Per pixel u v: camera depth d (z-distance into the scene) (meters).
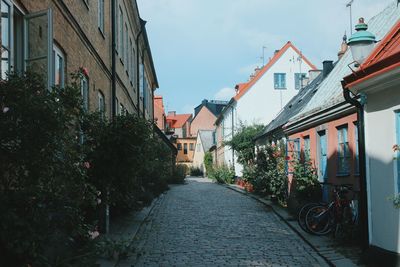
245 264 8.38
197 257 9.00
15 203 4.49
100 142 9.58
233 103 41.62
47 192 4.73
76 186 5.46
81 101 5.62
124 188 10.45
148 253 9.34
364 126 8.23
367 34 8.57
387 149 7.49
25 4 6.92
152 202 19.47
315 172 14.17
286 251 9.53
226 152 47.66
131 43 22.77
